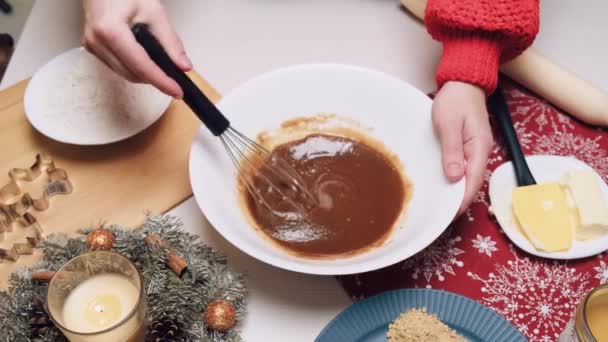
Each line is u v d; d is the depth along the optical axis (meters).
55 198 1.12
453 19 1.14
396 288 1.04
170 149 1.17
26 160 1.16
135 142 1.17
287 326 1.02
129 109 1.16
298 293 1.04
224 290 1.00
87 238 1.01
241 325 1.02
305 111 1.14
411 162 1.09
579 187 1.08
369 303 1.00
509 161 1.14
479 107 1.11
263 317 1.02
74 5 1.35
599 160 1.15
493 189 1.11
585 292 1.04
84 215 1.10
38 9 1.34
